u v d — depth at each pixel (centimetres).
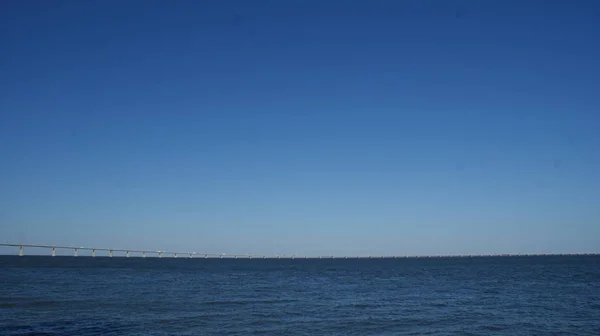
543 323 3256
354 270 12744
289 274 10150
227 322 3241
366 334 2884
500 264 17838
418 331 2986
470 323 3266
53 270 10181
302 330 2992
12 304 3947
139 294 5022
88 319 3256
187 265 16325
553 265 15550
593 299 4666
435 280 7919
